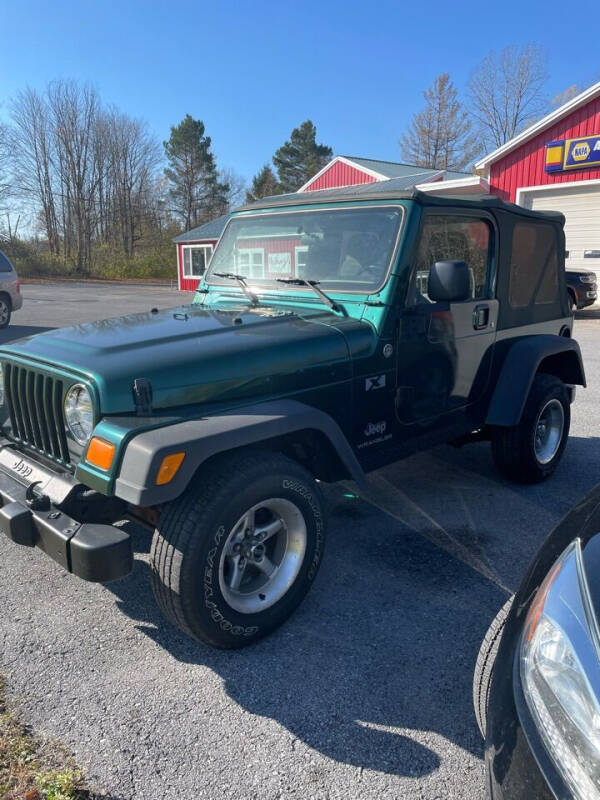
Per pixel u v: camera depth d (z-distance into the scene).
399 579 3.43
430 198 3.43
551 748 1.46
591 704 1.43
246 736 2.33
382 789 2.12
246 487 2.61
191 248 30.02
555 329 4.88
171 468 2.37
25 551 3.67
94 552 2.39
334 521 4.14
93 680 2.61
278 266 3.85
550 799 1.41
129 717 2.41
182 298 24.45
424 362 3.63
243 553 2.76
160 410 2.61
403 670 2.71
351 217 3.53
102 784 2.11
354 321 3.37
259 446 2.93
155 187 60.47
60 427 2.78
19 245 46.38
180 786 2.11
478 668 2.17
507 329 4.28
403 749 2.29
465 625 3.03
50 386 2.81
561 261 4.86
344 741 2.32
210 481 2.59
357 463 3.10
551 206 16.88
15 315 16.83
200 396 2.71
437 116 51.03
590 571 1.69
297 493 2.84
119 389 2.54
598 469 5.17
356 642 2.89
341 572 3.49
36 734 2.31
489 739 1.67
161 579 2.56
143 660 2.74
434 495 4.59
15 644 2.83
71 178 52.91
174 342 2.90
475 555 3.71
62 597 3.21
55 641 2.86
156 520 2.88
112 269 47.97
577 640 1.54
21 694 2.51
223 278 4.14
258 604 2.80
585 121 15.62
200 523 2.51
